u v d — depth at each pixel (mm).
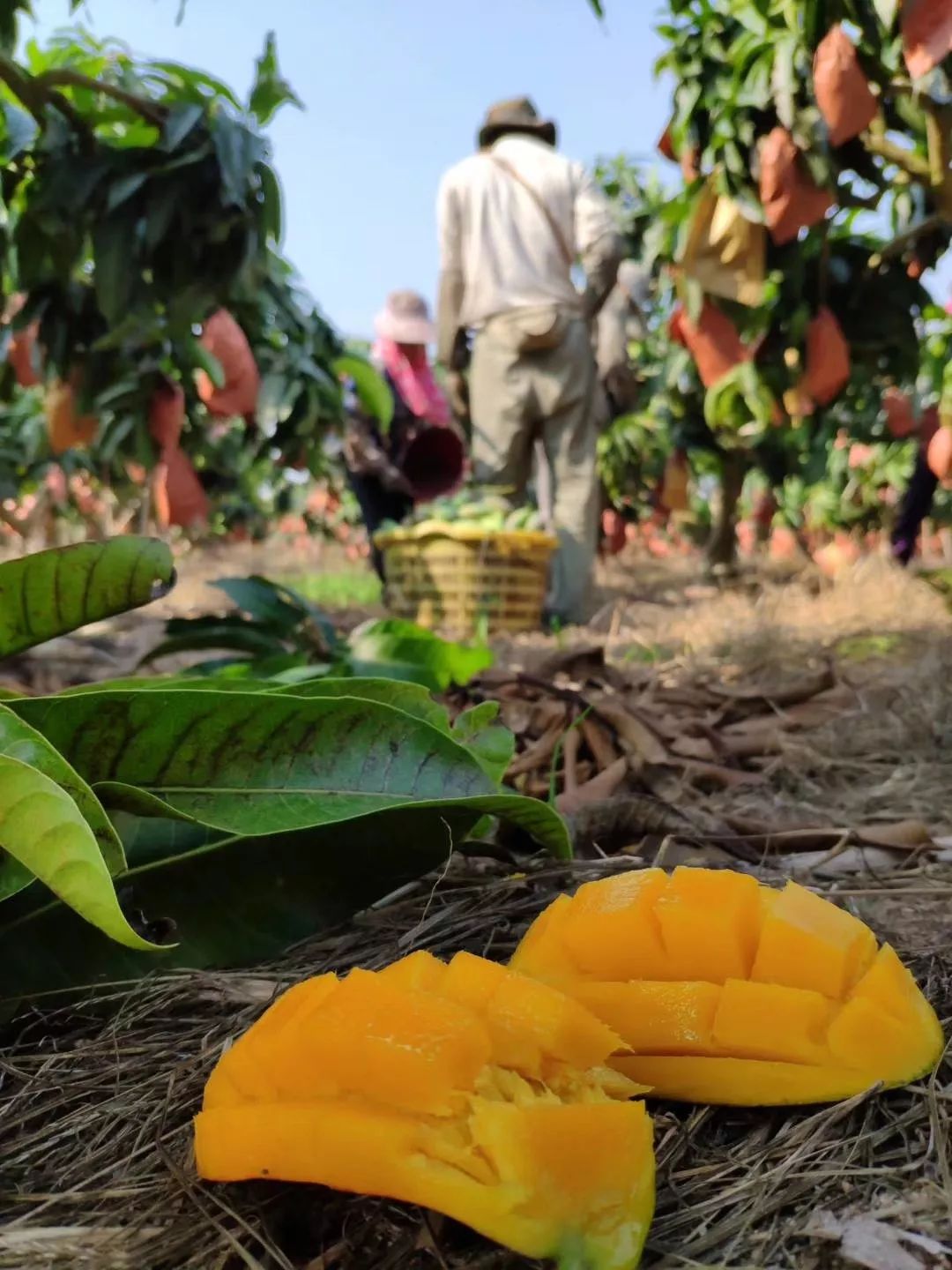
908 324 3465
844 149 2871
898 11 2439
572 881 1143
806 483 6066
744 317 3277
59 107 2371
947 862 1299
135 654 3229
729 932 743
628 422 6512
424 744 929
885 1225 611
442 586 3791
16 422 6797
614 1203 565
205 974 923
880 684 2223
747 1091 713
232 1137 605
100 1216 648
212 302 2549
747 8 2752
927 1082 741
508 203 3967
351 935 1029
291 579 7426
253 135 2375
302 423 3283
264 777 906
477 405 4152
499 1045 638
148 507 6609
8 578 957
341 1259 596
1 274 2871
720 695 2145
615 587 6102
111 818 926
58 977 881
